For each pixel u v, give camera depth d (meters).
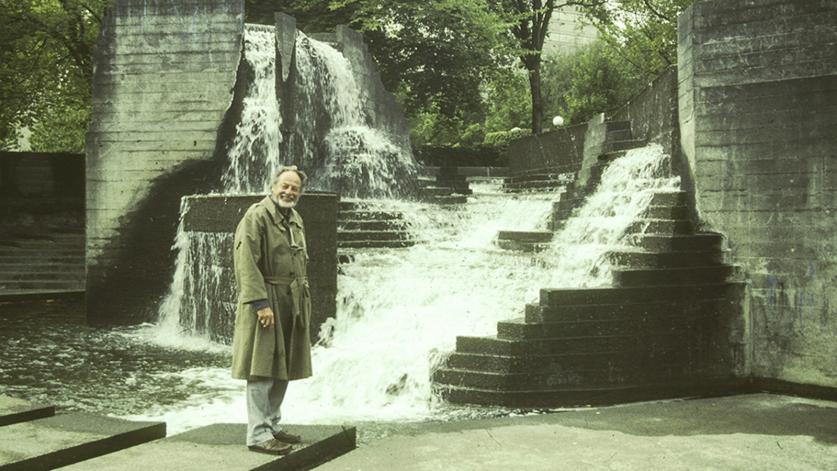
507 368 7.21
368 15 19.70
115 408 6.93
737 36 8.25
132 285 12.12
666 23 22.00
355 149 14.72
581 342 7.41
